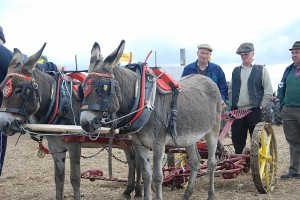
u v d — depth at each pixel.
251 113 7.32
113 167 8.77
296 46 7.13
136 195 6.20
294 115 7.23
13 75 4.67
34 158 10.00
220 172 6.10
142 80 4.73
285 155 10.20
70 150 5.14
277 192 6.32
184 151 6.31
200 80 6.04
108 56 4.48
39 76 4.96
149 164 4.94
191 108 5.36
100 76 4.43
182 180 6.46
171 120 4.91
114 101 4.46
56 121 5.09
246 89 7.30
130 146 5.65
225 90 7.30
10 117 4.59
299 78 7.22
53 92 5.04
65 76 5.28
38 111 5.02
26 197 6.43
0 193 6.69
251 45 7.30
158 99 4.89
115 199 6.20
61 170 5.37
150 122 4.78
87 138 5.17
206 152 6.50
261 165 6.26
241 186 6.61
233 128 7.49
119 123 4.65
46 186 7.14
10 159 9.87
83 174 6.42
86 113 4.35
